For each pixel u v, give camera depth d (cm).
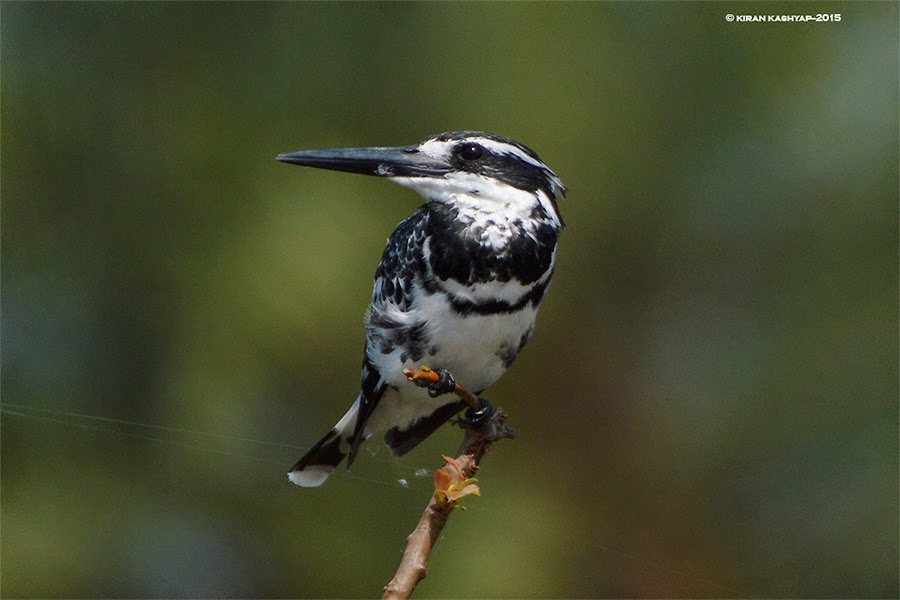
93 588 845
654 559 941
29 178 904
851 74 930
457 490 527
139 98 908
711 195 955
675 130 921
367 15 909
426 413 746
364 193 863
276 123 894
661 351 968
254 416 855
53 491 855
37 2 911
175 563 855
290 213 845
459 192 709
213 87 902
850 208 946
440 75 895
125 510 859
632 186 920
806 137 934
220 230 864
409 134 896
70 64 912
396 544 866
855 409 952
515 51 886
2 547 827
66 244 898
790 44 920
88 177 899
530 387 952
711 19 916
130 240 886
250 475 866
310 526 868
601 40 898
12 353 883
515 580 848
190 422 851
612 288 955
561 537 909
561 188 740
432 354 696
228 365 847
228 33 911
